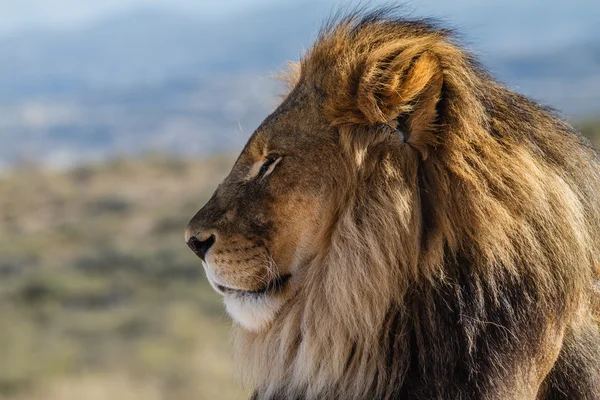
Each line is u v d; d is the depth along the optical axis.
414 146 6.64
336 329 6.74
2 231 66.12
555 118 7.29
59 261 54.72
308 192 6.91
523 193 6.49
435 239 6.52
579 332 6.88
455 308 6.46
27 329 38.12
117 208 70.38
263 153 7.09
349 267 6.68
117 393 28.06
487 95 6.86
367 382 6.64
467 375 6.37
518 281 6.41
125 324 38.38
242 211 7.07
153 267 50.38
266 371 7.25
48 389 28.88
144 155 89.00
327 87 7.00
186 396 27.41
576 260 6.58
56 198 74.62
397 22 7.24
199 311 40.66
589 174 7.09
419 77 6.57
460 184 6.51
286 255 7.03
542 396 6.81
